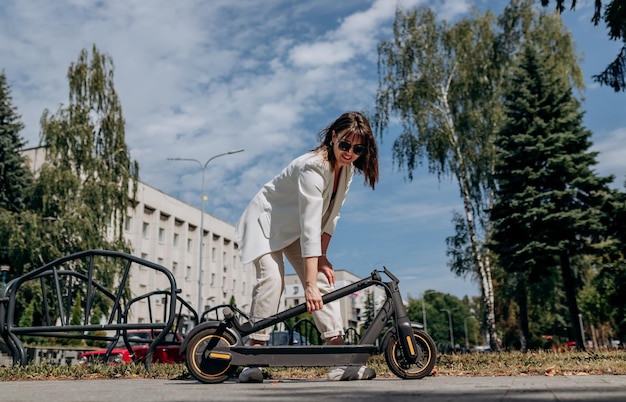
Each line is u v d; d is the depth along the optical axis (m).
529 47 23.67
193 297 53.62
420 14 28.12
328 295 3.64
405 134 27.59
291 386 3.02
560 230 20.77
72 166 28.56
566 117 22.20
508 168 22.28
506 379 3.28
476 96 26.98
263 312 3.67
